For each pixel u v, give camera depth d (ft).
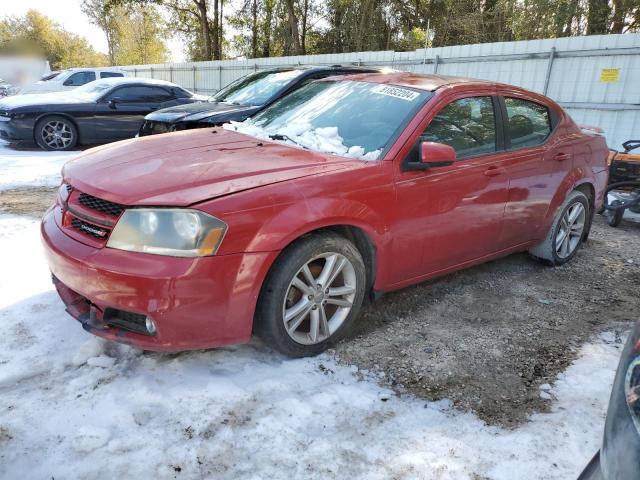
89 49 160.56
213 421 7.86
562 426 8.18
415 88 12.12
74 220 9.12
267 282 8.87
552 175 14.11
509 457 7.47
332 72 26.37
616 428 4.23
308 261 9.23
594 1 55.57
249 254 8.33
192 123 22.85
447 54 40.40
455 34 77.20
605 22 55.47
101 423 7.69
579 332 11.53
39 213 18.17
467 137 12.04
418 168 10.56
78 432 7.47
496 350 10.59
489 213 12.39
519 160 12.98
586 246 17.84
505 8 62.08
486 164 12.13
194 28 112.16
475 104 12.44
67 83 53.78
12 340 9.70
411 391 9.05
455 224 11.62
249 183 8.77
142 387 8.51
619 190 20.35
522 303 12.91
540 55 34.19
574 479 7.08
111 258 8.05
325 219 9.12
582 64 32.24
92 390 8.40
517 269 15.24
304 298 9.45
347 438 7.73
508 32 69.67
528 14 59.62
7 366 8.91
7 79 78.18
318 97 13.41
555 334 11.39
